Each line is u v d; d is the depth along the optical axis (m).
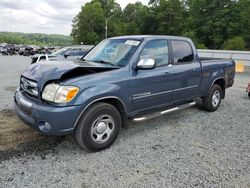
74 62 4.04
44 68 3.63
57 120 3.19
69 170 3.13
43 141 3.94
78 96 3.29
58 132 3.24
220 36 49.72
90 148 3.56
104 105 3.59
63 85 3.24
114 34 76.31
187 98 5.18
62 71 3.36
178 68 4.76
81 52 13.06
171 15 66.62
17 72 13.27
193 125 5.02
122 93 3.77
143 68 3.93
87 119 3.42
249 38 49.22
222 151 3.83
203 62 5.53
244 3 49.22
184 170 3.23
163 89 4.47
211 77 5.73
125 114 3.95
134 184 2.89
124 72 3.83
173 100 4.82
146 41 4.24
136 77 3.95
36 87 3.39
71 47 13.37
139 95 4.05
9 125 4.52
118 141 4.09
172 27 65.81
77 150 3.69
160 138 4.28
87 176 3.01
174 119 5.38
